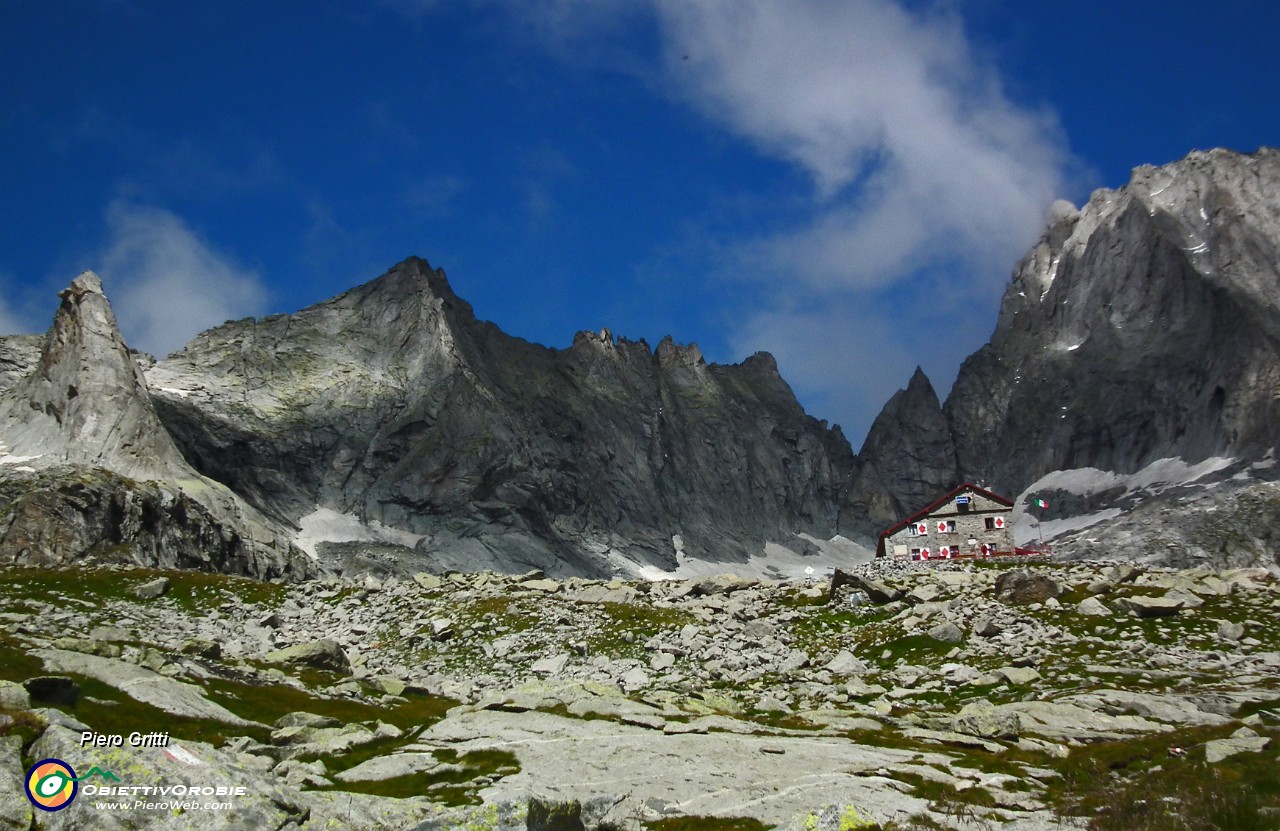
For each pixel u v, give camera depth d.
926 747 48.25
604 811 36.06
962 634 78.06
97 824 27.44
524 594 99.56
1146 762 44.56
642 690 68.44
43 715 33.41
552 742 45.81
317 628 92.69
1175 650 71.62
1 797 27.98
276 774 39.66
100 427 199.00
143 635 83.69
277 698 54.56
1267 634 73.50
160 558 149.12
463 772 41.25
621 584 105.50
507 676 75.44
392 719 53.50
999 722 52.16
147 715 45.41
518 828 30.89
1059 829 33.38
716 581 103.94
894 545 145.75
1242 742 44.00
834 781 40.06
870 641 79.81
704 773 41.00
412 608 95.88
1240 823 31.38
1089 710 56.53
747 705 61.31
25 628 66.94
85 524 143.38
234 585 105.12
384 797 35.66
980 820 34.50
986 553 142.50
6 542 134.62
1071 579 88.88
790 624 87.06
